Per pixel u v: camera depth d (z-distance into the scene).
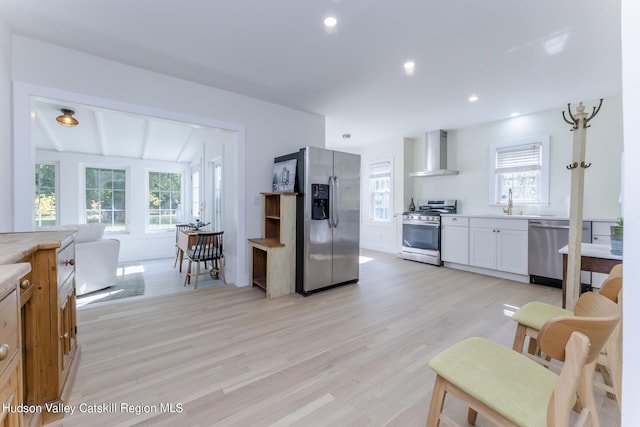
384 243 6.42
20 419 0.95
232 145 3.83
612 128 3.57
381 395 1.63
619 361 1.21
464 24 2.14
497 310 2.91
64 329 1.61
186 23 2.16
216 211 4.75
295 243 3.51
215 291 3.53
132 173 5.49
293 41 2.39
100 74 2.68
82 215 5.09
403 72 2.94
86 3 1.93
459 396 1.08
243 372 1.84
